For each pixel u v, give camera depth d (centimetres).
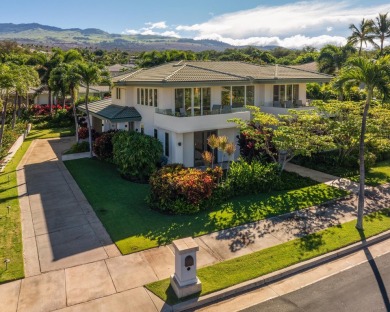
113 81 2522
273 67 2948
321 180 1972
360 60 1248
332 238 1281
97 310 918
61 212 1559
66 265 1125
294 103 2623
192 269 977
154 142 2056
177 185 1531
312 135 1952
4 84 2534
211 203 1586
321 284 1030
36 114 4875
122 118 2473
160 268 1106
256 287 1025
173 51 7494
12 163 2483
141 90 2511
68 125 4288
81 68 2503
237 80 2225
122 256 1177
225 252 1195
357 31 4653
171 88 2177
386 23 4516
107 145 2384
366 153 2158
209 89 2305
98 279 1050
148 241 1276
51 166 2378
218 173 1725
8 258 1160
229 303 956
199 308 938
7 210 1585
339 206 1591
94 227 1400
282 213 1517
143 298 966
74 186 1928
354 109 2180
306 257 1155
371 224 1393
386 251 1211
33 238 1310
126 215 1512
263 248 1218
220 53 14275
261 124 2052
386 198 1681
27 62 4778
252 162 1872
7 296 973
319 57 4147
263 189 1767
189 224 1414
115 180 2023
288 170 2169
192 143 2212
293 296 978
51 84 3931
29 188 1906
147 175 2016
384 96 1271
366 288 1000
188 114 2248
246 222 1429
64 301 952
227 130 2305
